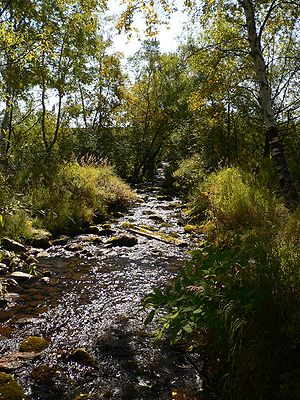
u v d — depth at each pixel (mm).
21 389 3219
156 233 9523
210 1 9734
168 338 4191
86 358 3742
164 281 6117
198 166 15953
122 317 4766
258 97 13805
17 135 18969
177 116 26875
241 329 2580
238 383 2701
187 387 3342
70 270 6582
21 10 10141
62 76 16047
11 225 7918
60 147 20500
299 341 2512
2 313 4727
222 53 10836
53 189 10859
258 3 9969
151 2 9016
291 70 13539
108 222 10961
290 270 3139
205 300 2934
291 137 14195
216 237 7039
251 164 12438
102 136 24828
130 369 3631
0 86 11906
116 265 6961
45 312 4832
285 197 8156
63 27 14422
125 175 26859
